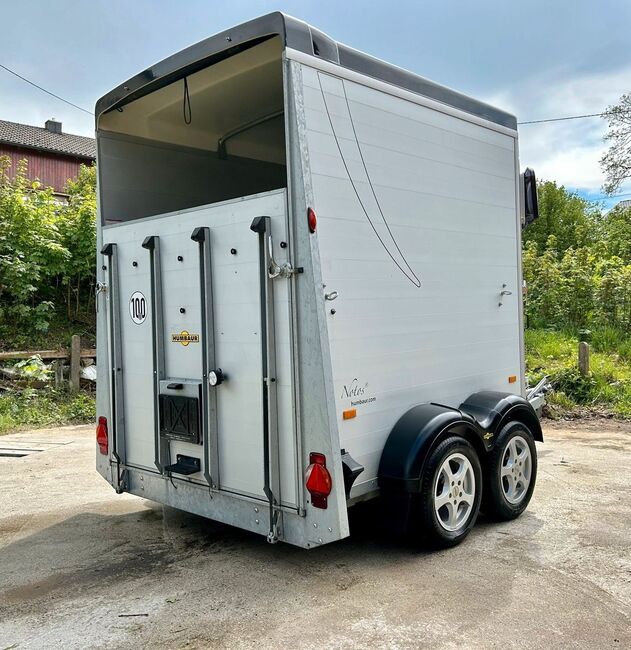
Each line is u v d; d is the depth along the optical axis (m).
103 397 4.61
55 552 4.13
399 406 3.96
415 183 4.08
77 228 11.74
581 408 9.45
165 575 3.73
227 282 3.61
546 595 3.42
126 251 4.34
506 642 2.92
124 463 4.43
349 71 3.61
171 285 3.99
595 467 6.33
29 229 11.14
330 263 3.46
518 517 4.76
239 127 5.25
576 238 27.34
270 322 3.38
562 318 13.57
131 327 4.34
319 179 3.39
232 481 3.65
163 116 4.92
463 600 3.35
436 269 4.27
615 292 13.09
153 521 4.74
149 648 2.90
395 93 3.93
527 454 4.82
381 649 2.86
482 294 4.74
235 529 4.53
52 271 11.24
